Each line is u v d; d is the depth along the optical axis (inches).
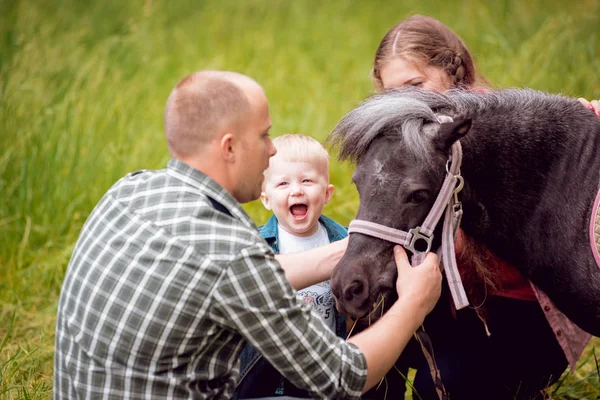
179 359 110.0
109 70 336.8
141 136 299.0
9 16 363.6
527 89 147.1
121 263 110.6
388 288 129.6
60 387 117.4
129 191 117.4
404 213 129.4
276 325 109.2
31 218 247.3
